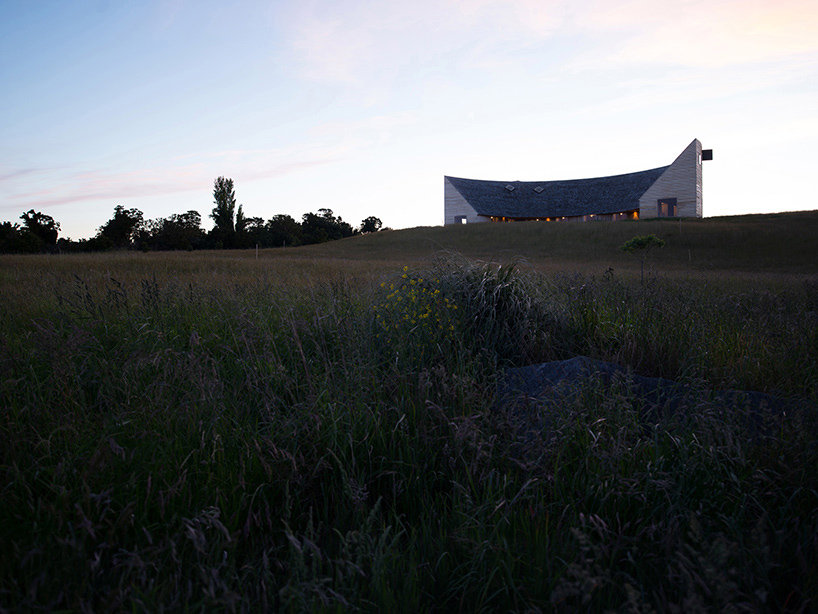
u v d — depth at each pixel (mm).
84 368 3605
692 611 1532
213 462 2602
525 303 5246
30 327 5016
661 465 2502
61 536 2061
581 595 1885
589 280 8180
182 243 59938
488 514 2312
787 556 2109
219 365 3914
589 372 3668
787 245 35812
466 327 4832
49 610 1639
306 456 2785
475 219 72938
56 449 2635
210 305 6004
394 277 5879
